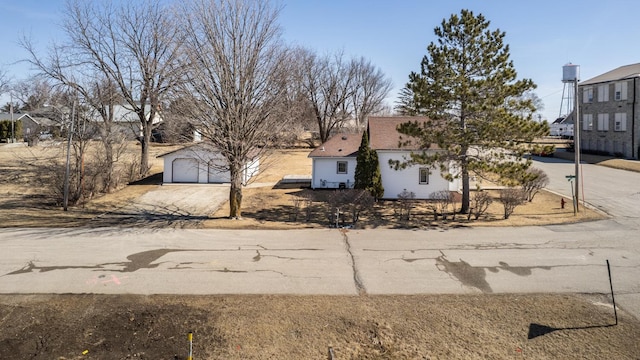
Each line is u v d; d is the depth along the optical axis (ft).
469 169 59.41
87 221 61.05
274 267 40.40
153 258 42.83
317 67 178.91
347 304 32.14
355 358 24.98
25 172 100.53
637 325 28.71
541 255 43.75
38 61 89.20
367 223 59.67
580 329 28.25
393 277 37.78
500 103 56.39
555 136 216.74
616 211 64.49
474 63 59.26
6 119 180.24
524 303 32.22
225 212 69.56
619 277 37.29
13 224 57.62
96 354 25.18
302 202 74.95
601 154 133.69
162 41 93.76
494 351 25.72
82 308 31.14
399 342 26.76
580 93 143.84
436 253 44.80
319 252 45.32
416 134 61.41
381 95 205.98
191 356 24.14
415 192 81.56
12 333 27.50
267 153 75.20
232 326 28.60
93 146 106.32
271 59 59.36
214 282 36.42
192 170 98.99
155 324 28.84
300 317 29.99
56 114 79.25
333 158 89.04
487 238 50.75
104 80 94.73
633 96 121.39
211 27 55.98
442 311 30.96
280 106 60.54
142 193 86.79
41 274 37.88
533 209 68.33
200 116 57.67
